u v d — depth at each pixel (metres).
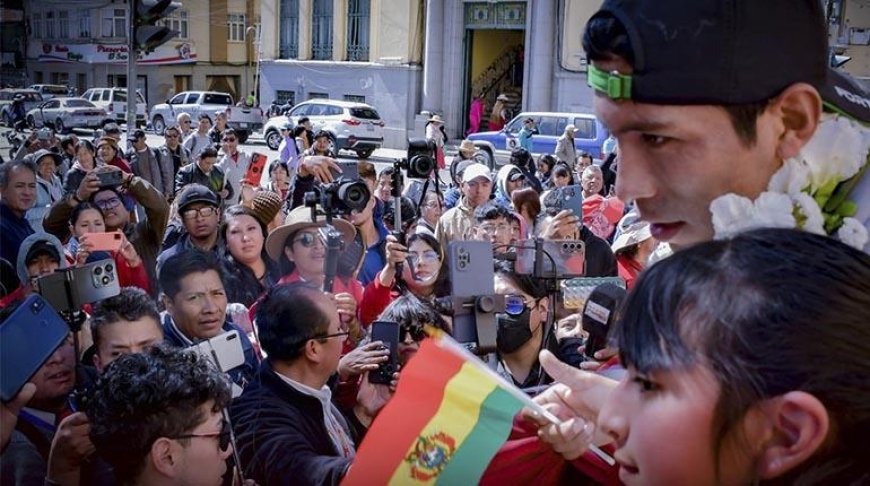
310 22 28.11
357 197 4.29
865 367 0.75
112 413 2.05
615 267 4.70
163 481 2.05
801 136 1.05
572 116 19.02
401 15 25.61
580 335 2.85
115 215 5.38
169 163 11.31
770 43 1.01
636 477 0.81
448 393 1.44
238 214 4.41
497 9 24.06
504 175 7.81
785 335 0.75
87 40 35.31
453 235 6.33
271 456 2.32
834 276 0.78
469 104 25.59
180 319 3.36
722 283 0.79
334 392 2.96
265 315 2.60
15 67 36.91
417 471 1.40
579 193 5.55
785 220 1.04
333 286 3.73
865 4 15.42
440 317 3.01
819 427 0.73
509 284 2.94
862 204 1.09
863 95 1.17
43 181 6.96
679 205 1.06
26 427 2.58
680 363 0.77
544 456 1.43
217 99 28.53
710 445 0.77
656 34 1.01
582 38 1.11
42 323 2.02
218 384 2.13
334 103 23.81
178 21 35.25
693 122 1.01
